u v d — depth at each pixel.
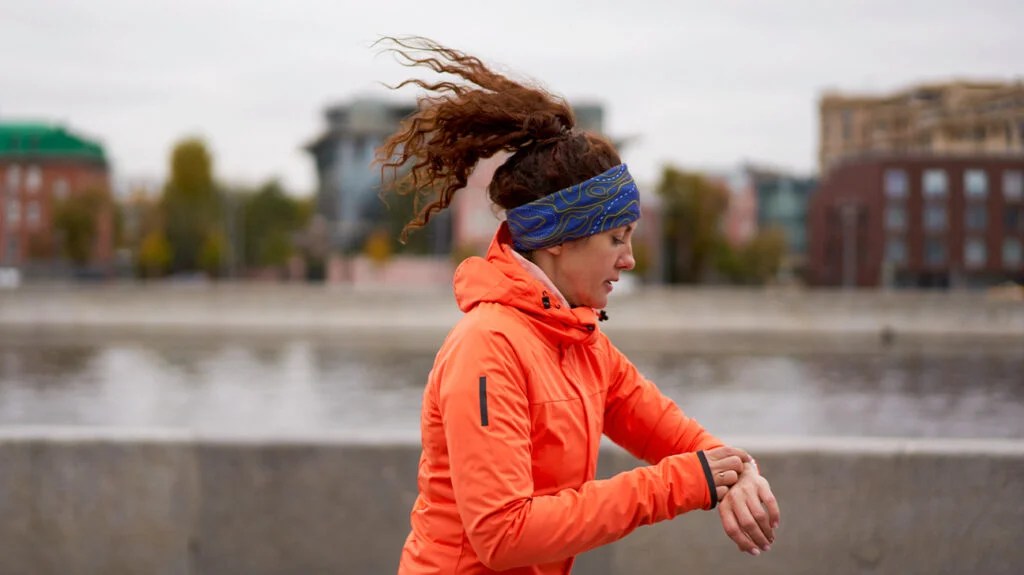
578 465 1.81
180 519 3.97
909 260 72.06
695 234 90.00
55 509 3.97
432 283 83.94
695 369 15.48
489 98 1.91
